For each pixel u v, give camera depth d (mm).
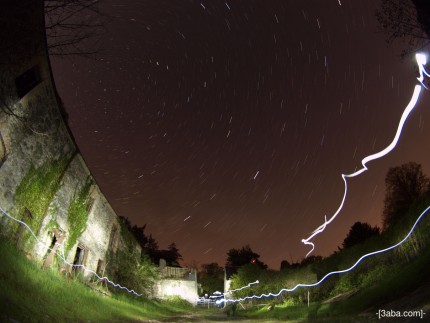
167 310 27266
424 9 10023
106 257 22297
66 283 13680
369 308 11750
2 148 10203
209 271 79500
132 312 17188
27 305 8289
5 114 9875
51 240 14312
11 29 8805
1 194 10500
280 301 27406
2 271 9117
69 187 15414
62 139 13711
